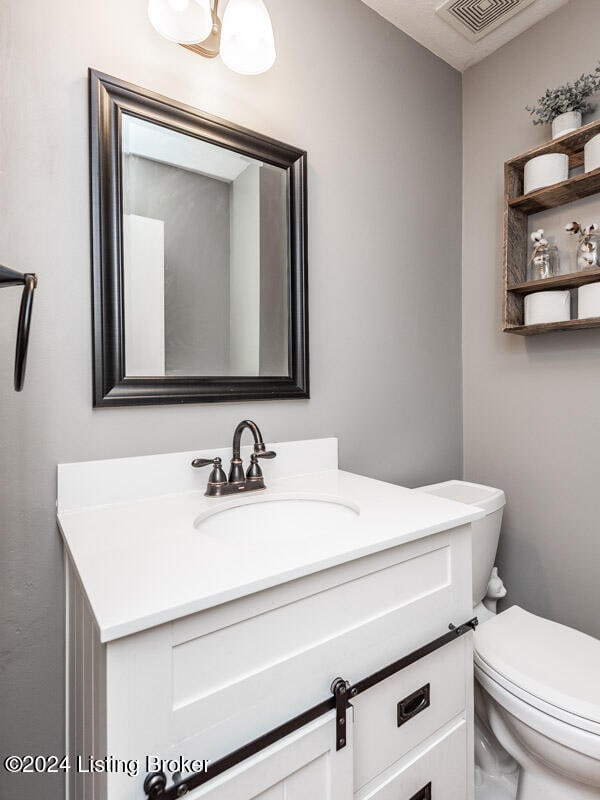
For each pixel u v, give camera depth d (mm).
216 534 939
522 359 1584
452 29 1549
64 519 854
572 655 1044
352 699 703
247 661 586
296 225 1236
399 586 772
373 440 1472
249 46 1020
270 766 582
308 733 622
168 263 1027
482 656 1055
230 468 1069
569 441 1454
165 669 519
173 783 507
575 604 1445
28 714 874
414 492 1065
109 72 948
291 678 626
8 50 838
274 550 681
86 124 919
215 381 1090
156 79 1016
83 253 917
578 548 1437
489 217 1679
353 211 1406
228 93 1132
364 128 1437
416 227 1601
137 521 838
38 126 867
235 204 1130
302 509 1057
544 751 936
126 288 967
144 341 994
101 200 927
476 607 1417
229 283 1124
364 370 1443
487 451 1705
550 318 1382
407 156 1568
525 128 1555
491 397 1688
